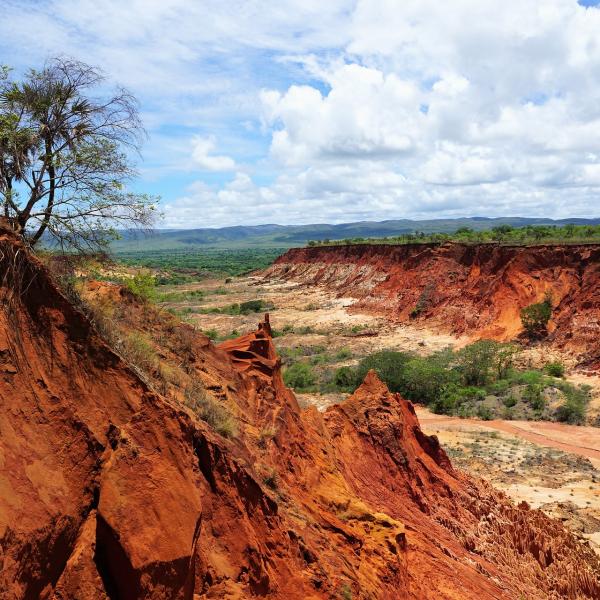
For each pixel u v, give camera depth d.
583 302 68.50
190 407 10.57
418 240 126.50
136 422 7.65
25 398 6.63
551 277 75.56
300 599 9.10
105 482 6.83
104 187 9.74
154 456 7.54
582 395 52.78
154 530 6.82
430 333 83.25
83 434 7.02
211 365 16.16
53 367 7.28
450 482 25.02
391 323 92.56
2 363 6.52
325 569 10.23
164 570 6.67
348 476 18.56
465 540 20.42
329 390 59.31
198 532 7.53
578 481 36.25
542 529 23.81
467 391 57.59
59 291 7.70
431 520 20.56
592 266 71.75
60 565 6.16
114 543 6.49
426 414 54.78
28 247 7.69
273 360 20.12
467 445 44.16
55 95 9.48
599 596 19.94
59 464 6.62
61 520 6.21
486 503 24.72
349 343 81.19
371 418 23.52
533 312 69.62
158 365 11.16
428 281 97.00
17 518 5.71
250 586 8.29
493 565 19.88
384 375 61.50
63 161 9.18
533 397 53.38
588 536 28.08
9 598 5.29
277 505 10.44
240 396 15.77
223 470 9.03
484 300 81.31
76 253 9.86
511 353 64.00
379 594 11.46
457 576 16.06
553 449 42.94
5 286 6.93
